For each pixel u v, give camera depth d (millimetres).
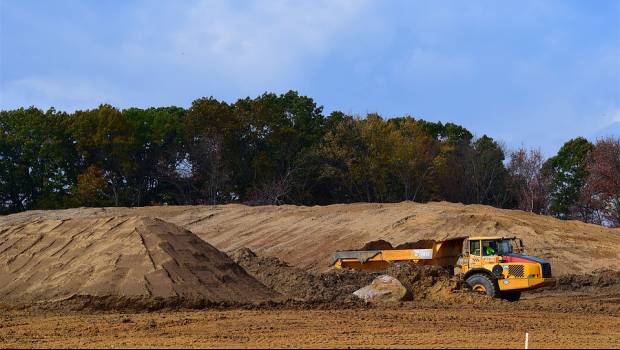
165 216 52625
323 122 77438
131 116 71062
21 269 25641
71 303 22844
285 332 17938
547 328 19828
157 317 20609
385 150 72500
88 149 66438
